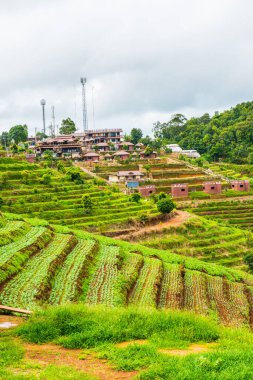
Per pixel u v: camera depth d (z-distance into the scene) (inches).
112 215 3853.3
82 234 2598.4
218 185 5610.2
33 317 1045.2
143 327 986.1
